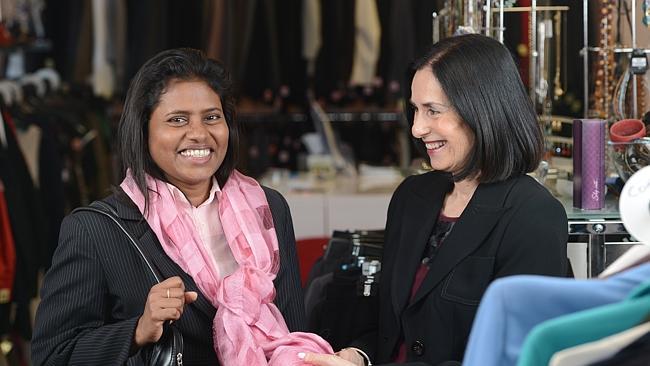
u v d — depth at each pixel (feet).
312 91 23.27
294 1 23.02
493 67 7.48
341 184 19.02
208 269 7.63
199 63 7.70
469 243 7.60
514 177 7.73
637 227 5.13
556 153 10.07
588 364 4.41
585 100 10.06
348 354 7.82
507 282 4.79
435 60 7.57
